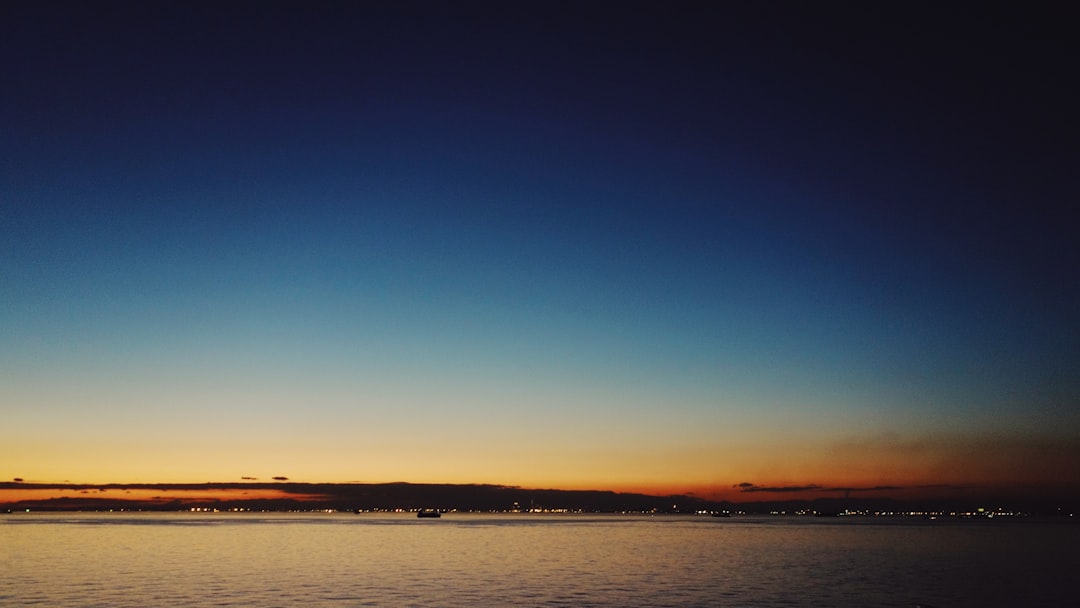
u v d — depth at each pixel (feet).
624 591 251.39
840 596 240.94
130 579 281.33
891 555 420.77
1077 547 504.84
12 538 586.04
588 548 483.10
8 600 225.97
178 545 497.05
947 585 270.26
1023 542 578.25
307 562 360.28
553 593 245.86
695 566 344.49
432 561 370.12
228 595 238.07
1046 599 236.43
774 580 285.23
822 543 556.51
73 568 324.19
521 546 504.84
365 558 387.14
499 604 221.87
